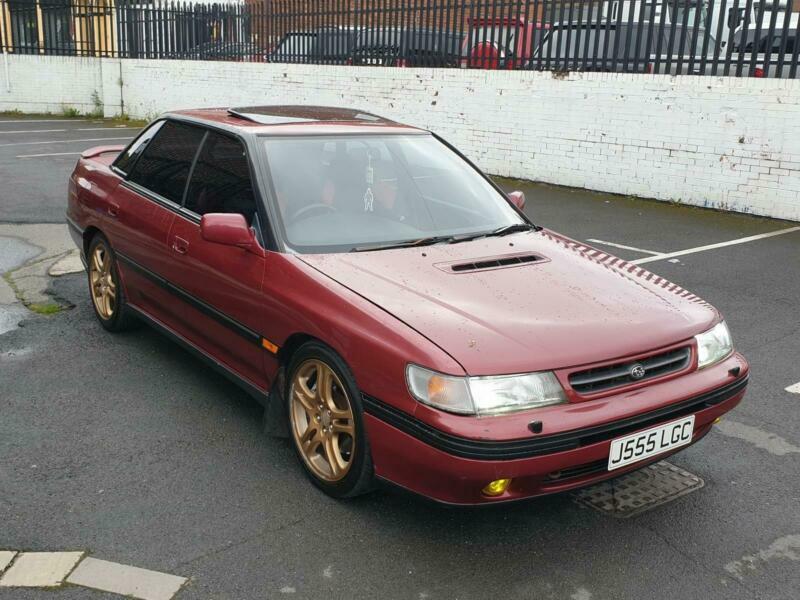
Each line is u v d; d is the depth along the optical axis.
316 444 3.56
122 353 5.12
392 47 14.69
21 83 21.48
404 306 3.24
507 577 3.01
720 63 10.62
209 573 2.97
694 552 3.20
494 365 2.93
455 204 4.41
